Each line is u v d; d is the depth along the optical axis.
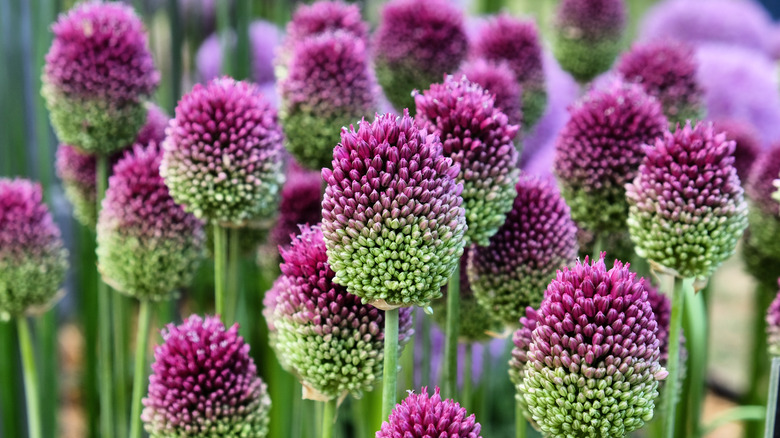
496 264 0.48
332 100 0.51
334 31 0.54
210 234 0.54
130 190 0.50
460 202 0.43
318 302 0.45
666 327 0.48
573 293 0.43
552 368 0.43
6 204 0.51
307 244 0.46
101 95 0.51
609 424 0.43
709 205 0.45
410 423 0.42
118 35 0.51
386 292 0.43
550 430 0.43
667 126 0.49
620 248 0.52
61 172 0.55
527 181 0.48
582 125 0.49
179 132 0.48
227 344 0.46
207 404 0.46
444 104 0.46
